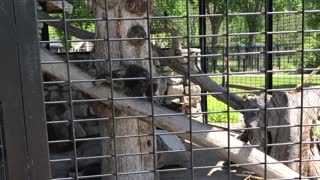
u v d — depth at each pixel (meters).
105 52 3.34
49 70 3.17
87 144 5.59
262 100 4.31
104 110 3.29
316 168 4.34
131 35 3.29
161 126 3.13
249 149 3.06
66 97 6.13
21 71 1.91
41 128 1.96
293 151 4.23
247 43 5.55
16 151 1.96
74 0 10.26
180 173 4.93
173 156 5.09
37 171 1.99
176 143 5.19
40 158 1.98
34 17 1.89
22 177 1.98
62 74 3.17
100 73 3.31
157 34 5.39
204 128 3.09
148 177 3.55
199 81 4.44
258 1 11.71
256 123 4.30
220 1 9.68
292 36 6.18
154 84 3.18
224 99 4.40
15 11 1.86
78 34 4.53
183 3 9.77
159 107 3.12
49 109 6.06
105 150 3.50
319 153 4.55
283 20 6.59
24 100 1.93
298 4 12.02
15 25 1.87
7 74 1.89
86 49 7.58
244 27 8.80
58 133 5.93
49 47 5.75
